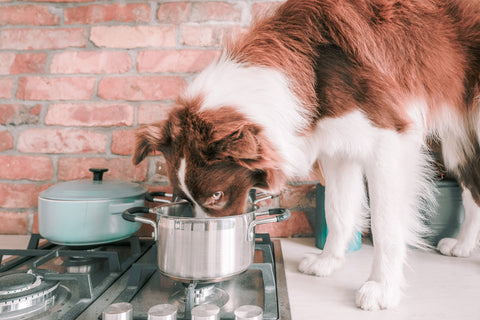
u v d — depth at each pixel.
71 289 0.78
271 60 0.88
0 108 1.36
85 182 1.10
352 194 1.00
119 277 0.85
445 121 1.08
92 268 0.94
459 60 0.99
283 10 0.96
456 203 1.14
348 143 0.87
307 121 0.87
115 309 0.59
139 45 1.35
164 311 0.58
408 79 0.91
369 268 0.99
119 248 1.14
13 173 1.36
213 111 0.80
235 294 0.76
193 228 0.68
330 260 0.96
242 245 0.72
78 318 0.63
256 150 0.70
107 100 1.36
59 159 1.36
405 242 0.85
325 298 0.77
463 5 0.99
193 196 0.84
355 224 1.06
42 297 0.68
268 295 0.73
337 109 0.84
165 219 0.70
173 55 1.35
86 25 1.36
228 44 0.98
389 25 0.90
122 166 1.36
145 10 1.35
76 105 1.36
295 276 0.92
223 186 0.84
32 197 1.36
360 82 0.84
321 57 0.86
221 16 1.34
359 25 0.87
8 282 0.68
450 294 0.79
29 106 1.36
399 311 0.70
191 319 0.58
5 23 1.38
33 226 1.36
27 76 1.36
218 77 0.88
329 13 0.89
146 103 1.36
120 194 1.00
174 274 0.69
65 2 1.37
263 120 0.81
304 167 0.94
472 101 1.04
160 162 1.35
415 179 0.89
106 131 1.36
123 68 1.36
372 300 0.71
